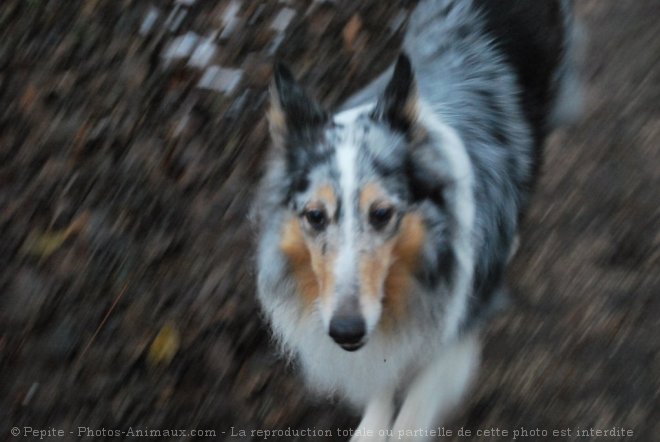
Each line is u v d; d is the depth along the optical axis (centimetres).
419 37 249
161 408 244
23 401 244
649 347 251
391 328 227
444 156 223
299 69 280
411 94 221
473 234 228
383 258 218
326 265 218
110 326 251
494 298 240
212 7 287
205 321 251
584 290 258
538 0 251
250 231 258
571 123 273
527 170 245
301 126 223
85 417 243
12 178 264
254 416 244
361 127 221
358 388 236
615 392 247
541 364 250
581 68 278
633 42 295
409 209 219
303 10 288
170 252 258
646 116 282
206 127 271
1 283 254
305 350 233
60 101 273
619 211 267
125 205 262
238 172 266
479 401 247
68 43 280
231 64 280
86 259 257
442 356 232
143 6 285
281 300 229
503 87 243
